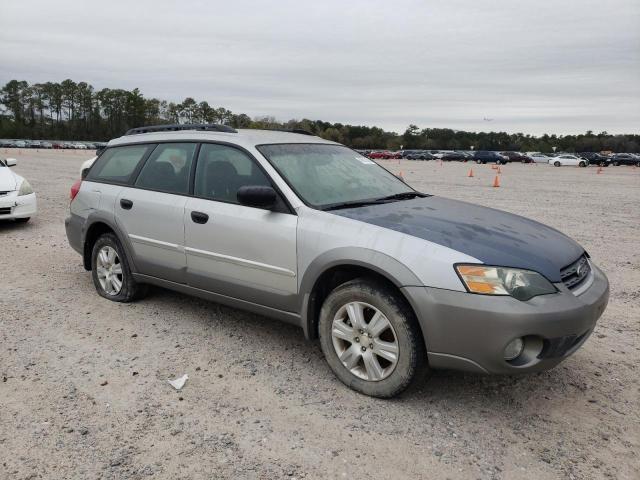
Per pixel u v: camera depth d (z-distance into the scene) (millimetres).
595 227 10094
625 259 7344
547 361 3018
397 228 3348
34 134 127938
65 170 25438
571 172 38344
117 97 135125
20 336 4320
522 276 2996
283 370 3770
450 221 3576
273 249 3742
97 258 5316
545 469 2701
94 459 2732
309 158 4293
